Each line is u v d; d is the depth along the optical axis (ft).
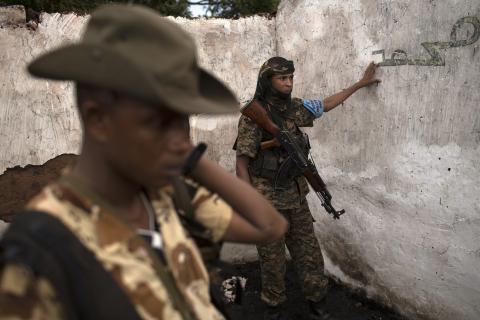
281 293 9.52
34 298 2.08
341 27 9.78
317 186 8.89
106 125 2.33
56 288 2.12
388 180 8.96
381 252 9.48
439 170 7.80
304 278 9.40
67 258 2.19
